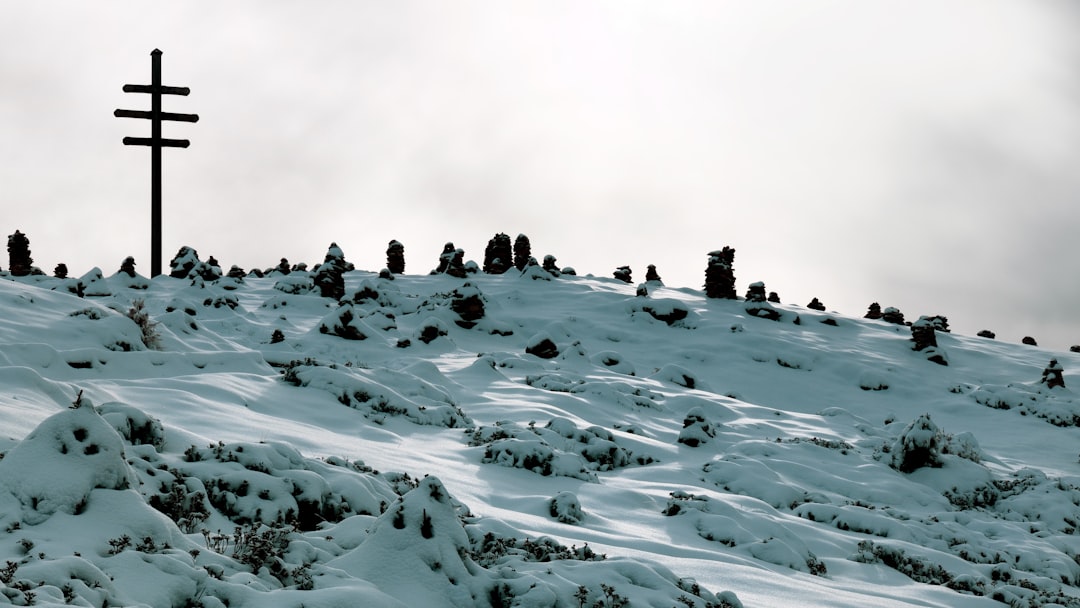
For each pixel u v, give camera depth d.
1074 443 35.50
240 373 22.05
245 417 17.45
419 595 8.64
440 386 26.83
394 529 9.12
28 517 8.36
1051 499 23.28
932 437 25.16
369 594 7.94
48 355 19.19
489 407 25.88
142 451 11.17
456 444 20.59
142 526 8.65
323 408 20.86
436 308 45.50
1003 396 41.19
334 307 45.91
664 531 16.08
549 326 45.56
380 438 19.59
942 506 22.28
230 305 42.12
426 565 8.95
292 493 11.09
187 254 55.50
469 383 29.77
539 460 19.16
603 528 15.43
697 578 12.37
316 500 11.13
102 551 8.12
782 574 13.97
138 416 12.15
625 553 12.86
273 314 43.47
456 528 9.36
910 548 17.36
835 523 18.97
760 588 12.51
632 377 36.62
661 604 9.55
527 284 57.88
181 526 9.67
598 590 9.45
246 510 10.55
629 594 9.59
